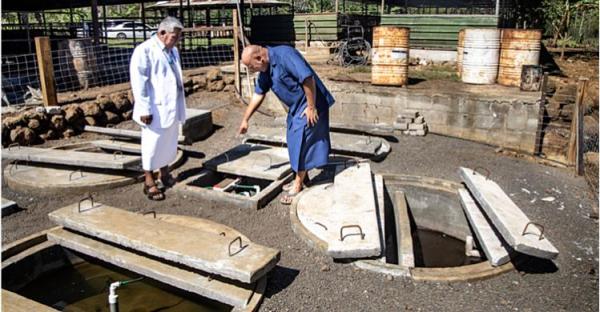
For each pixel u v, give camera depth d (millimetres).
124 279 4449
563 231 5078
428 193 6191
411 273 4074
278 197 5727
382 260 4270
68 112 8000
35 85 10008
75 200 5609
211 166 6410
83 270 4652
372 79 9023
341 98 8953
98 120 8406
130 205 5492
